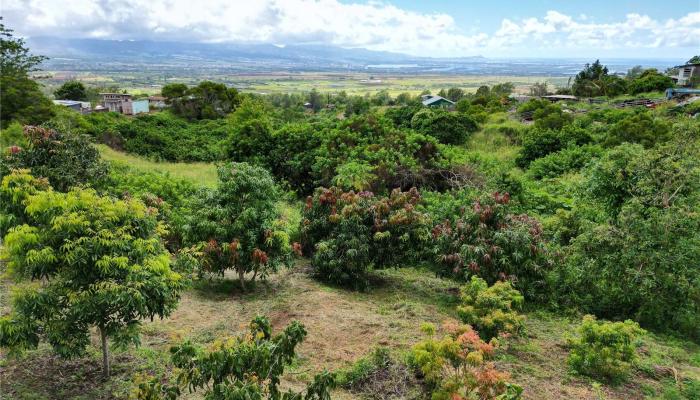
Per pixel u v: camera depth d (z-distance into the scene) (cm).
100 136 2261
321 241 936
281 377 557
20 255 483
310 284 922
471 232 884
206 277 907
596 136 2198
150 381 408
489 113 3272
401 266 972
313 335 675
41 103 2461
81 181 866
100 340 624
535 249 849
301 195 1641
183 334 657
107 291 464
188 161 2244
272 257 850
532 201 1424
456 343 507
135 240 508
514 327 671
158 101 5525
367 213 929
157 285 500
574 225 1058
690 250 799
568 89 5612
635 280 805
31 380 519
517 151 2305
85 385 518
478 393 488
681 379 623
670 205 901
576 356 617
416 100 5294
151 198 939
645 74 4450
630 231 845
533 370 614
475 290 710
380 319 746
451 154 1711
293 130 1744
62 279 490
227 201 838
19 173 615
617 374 611
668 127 1927
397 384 552
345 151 1577
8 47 2480
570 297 875
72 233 481
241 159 1730
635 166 1017
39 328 492
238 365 391
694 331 817
